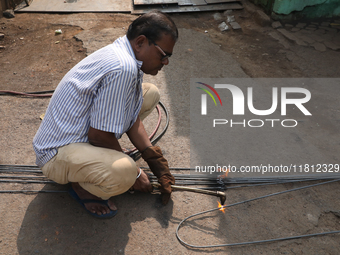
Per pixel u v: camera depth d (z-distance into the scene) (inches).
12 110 134.9
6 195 97.0
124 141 120.1
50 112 82.4
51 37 205.8
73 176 82.2
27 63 175.5
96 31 213.2
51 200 96.3
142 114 109.3
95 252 82.7
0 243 83.5
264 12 243.9
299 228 91.7
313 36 217.6
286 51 203.2
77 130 79.2
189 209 95.9
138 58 76.5
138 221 91.4
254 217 94.5
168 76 168.6
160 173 93.7
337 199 101.6
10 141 118.0
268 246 86.4
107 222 90.7
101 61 73.0
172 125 131.5
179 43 205.9
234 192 103.0
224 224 92.0
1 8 227.0
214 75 173.0
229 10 249.8
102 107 72.6
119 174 78.7
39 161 85.6
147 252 83.6
